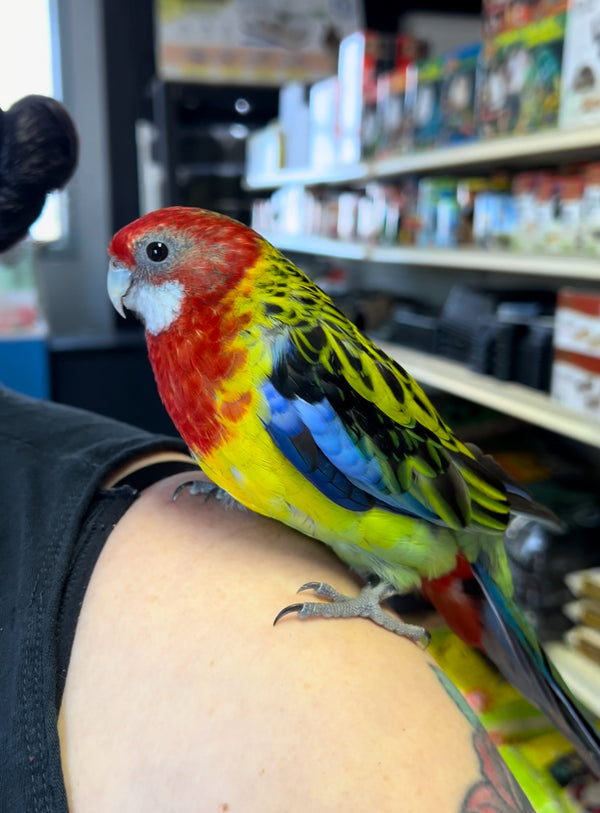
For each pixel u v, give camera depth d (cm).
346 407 58
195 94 276
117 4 272
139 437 64
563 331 138
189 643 42
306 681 39
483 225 161
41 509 54
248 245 62
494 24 148
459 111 164
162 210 64
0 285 239
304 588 48
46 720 42
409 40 203
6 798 40
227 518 57
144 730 40
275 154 271
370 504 60
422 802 35
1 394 73
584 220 131
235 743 37
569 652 140
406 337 195
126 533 52
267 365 57
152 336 62
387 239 200
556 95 132
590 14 120
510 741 131
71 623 47
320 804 35
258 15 262
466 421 186
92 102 309
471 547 73
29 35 291
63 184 64
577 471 172
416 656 44
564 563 144
